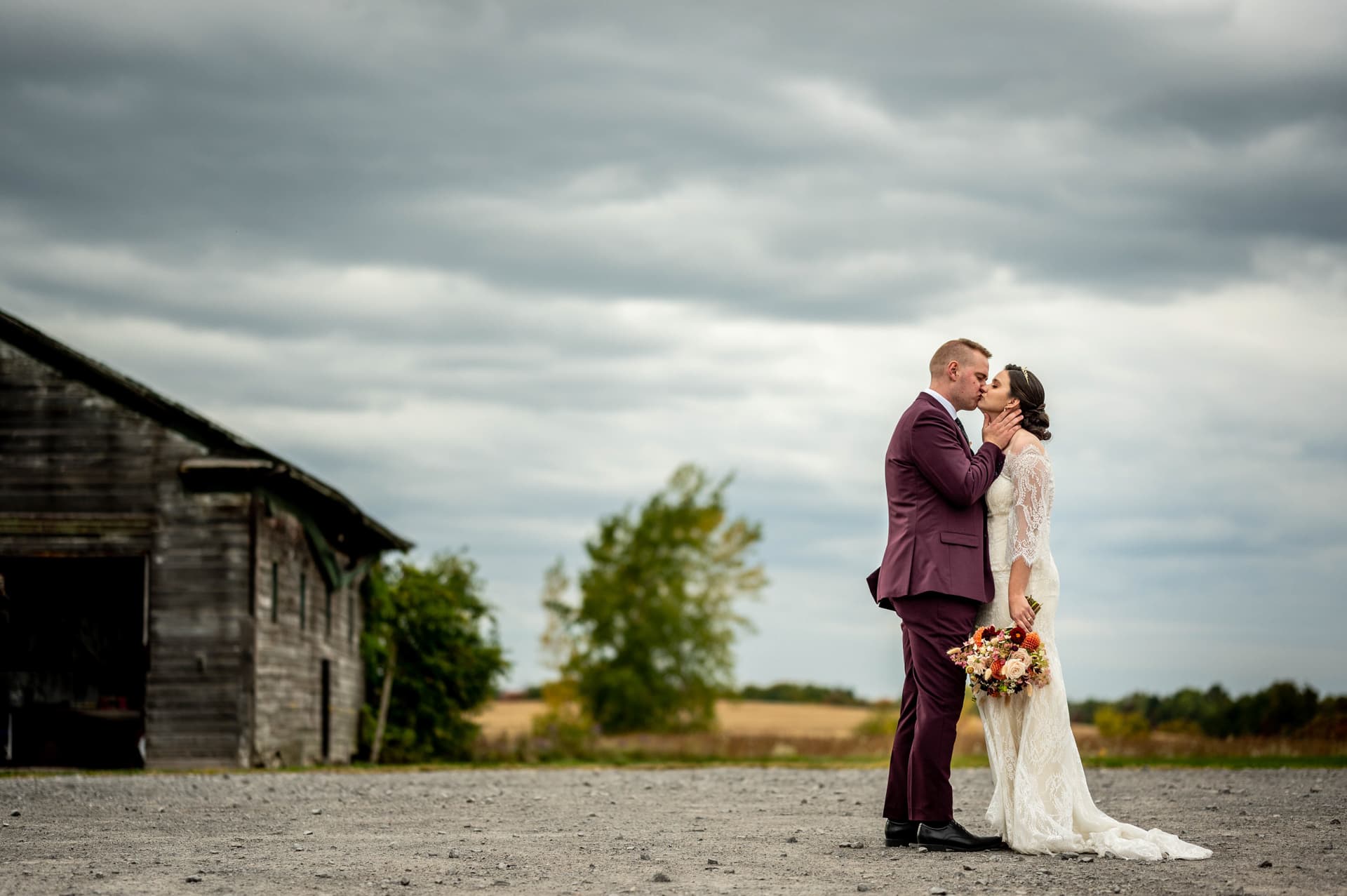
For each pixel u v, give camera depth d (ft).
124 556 66.95
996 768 22.61
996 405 23.65
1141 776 43.80
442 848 23.06
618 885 18.35
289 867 20.44
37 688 76.64
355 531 85.71
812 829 26.35
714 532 180.55
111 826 27.22
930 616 22.40
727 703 181.78
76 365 67.56
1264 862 19.89
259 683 67.56
